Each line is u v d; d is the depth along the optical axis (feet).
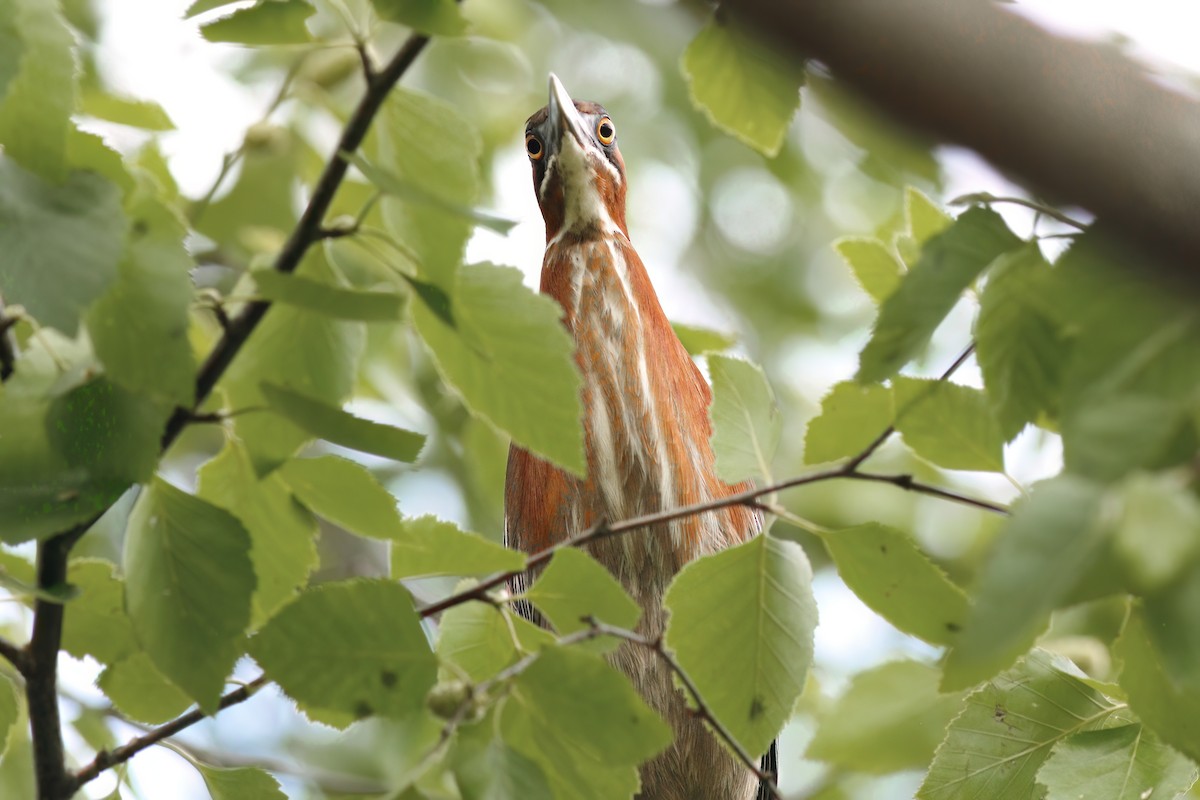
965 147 11.46
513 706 16.97
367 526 18.26
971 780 20.20
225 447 18.84
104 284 14.74
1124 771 18.81
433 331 16.81
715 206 49.49
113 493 16.26
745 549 18.45
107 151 15.79
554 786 17.47
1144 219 11.60
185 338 15.35
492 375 16.71
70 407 16.26
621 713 16.43
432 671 16.63
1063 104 11.33
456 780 16.25
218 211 34.68
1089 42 11.75
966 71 11.04
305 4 16.24
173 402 15.69
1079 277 12.71
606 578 18.13
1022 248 15.10
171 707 20.83
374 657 16.56
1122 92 11.53
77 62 15.42
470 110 42.50
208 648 16.61
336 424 16.56
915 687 29.78
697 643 18.47
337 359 19.01
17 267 14.78
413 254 16.35
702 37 19.77
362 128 16.31
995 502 18.37
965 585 36.86
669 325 31.86
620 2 44.52
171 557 16.75
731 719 18.62
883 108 11.32
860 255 22.12
